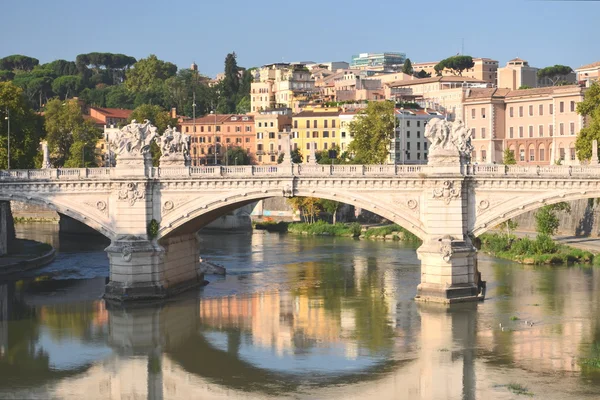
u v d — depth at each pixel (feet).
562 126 620.49
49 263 432.66
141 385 244.63
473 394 229.86
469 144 323.57
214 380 246.68
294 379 246.06
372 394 233.14
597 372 243.81
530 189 313.94
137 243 331.57
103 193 337.11
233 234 580.30
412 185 321.93
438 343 272.92
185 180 330.54
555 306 314.76
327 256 455.63
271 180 327.67
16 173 340.18
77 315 315.58
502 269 391.86
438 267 320.29
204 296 347.15
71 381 248.11
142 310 322.34
